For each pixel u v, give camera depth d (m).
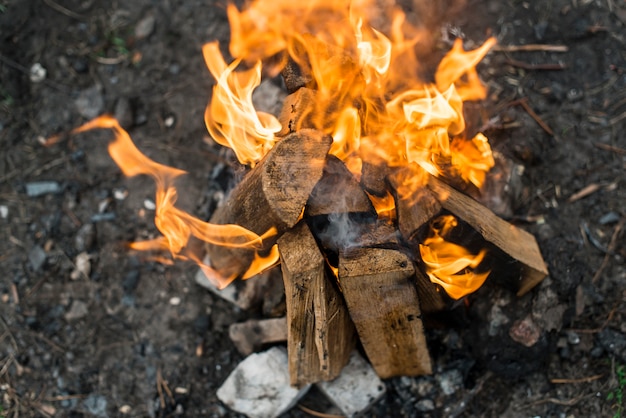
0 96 1.77
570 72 1.71
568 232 1.59
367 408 1.51
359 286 1.33
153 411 1.55
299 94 1.40
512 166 1.57
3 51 1.79
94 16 1.82
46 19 1.82
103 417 1.56
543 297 1.45
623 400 1.48
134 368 1.58
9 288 1.65
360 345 1.52
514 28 1.75
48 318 1.62
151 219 1.67
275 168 1.31
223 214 1.48
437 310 1.47
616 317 1.53
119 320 1.62
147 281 1.63
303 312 1.35
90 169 1.72
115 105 1.75
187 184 1.69
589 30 1.73
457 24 1.74
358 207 1.35
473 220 1.37
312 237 1.33
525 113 1.67
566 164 1.64
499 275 1.43
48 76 1.79
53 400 1.57
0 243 1.68
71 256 1.66
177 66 1.78
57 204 1.70
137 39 1.80
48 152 1.73
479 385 1.51
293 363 1.44
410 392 1.52
